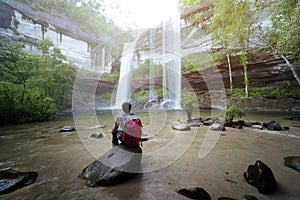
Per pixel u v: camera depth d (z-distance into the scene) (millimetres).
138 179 2293
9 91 8891
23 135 5496
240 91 15156
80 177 2361
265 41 12898
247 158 3059
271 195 1852
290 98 12406
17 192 1969
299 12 9539
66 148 3906
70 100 16891
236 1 13844
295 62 11922
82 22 25578
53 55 17703
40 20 20750
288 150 3480
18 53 13531
